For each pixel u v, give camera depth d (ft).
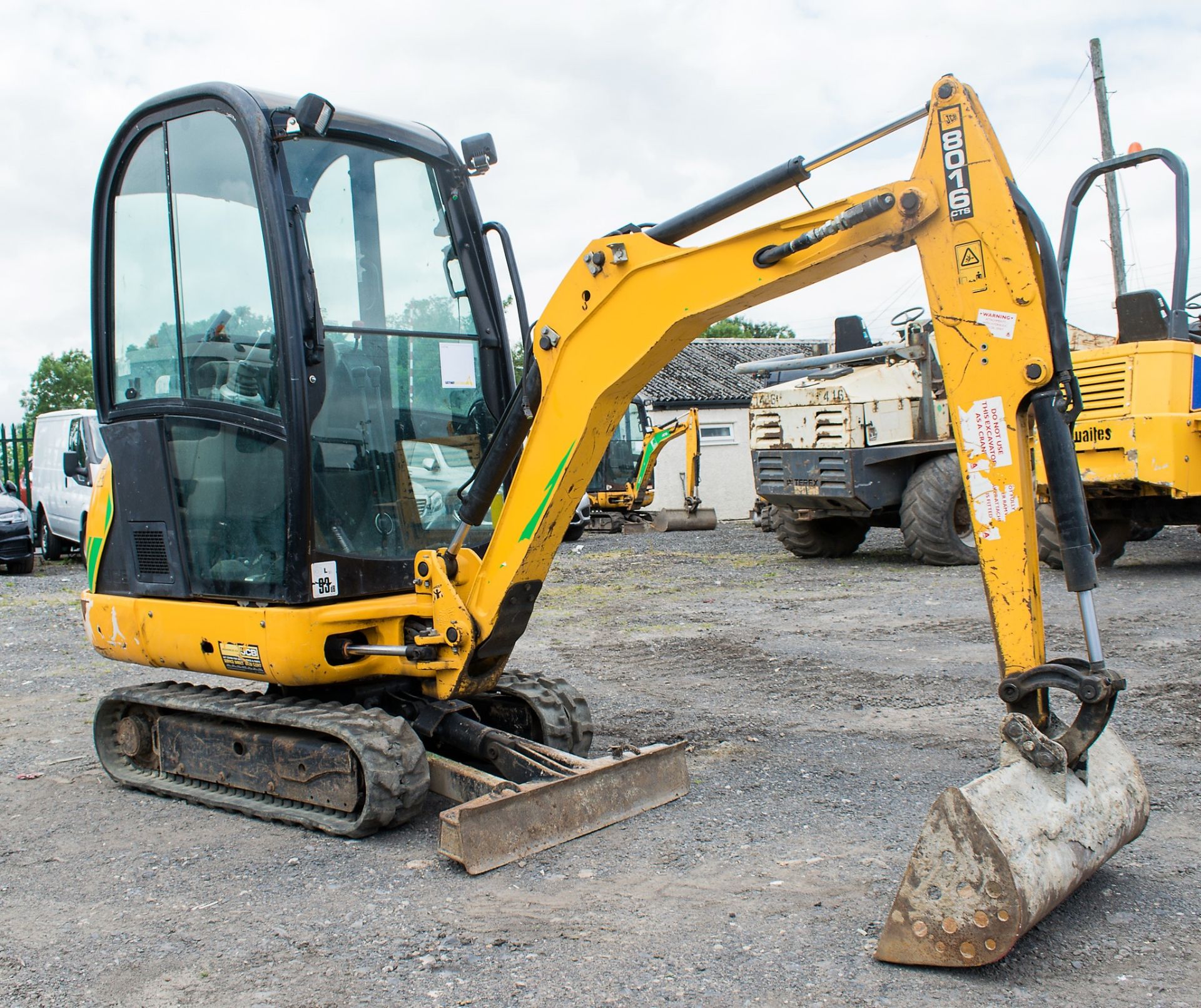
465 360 16.63
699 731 19.02
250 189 14.62
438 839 13.98
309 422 14.29
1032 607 10.64
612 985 9.75
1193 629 25.99
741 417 89.51
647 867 12.66
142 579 16.75
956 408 10.92
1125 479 33.68
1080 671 10.35
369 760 13.64
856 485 41.78
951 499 41.22
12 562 49.49
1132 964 9.78
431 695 15.51
